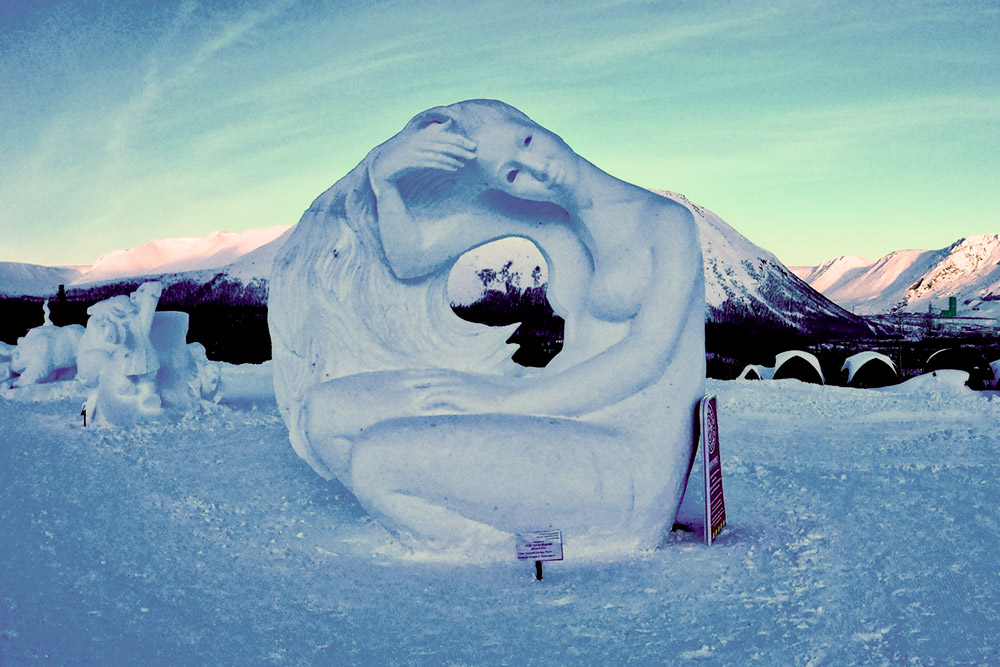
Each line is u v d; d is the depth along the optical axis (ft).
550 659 13.61
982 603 15.78
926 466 28.55
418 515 18.93
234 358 90.43
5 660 13.52
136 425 36.96
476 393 19.33
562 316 20.97
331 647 14.19
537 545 17.63
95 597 16.57
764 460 30.25
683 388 19.11
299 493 25.11
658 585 16.89
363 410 19.57
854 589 16.56
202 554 19.44
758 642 14.11
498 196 20.94
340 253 21.59
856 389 49.03
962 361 61.05
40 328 49.01
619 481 18.48
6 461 29.32
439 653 13.88
